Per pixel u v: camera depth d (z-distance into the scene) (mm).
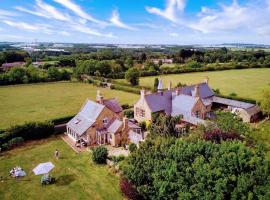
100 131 48844
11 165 39625
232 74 140375
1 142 46406
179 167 25219
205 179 22766
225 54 193375
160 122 43719
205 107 59812
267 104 59219
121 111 57594
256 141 34250
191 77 131375
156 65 152625
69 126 52594
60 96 92875
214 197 21688
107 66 135375
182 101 58875
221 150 25328
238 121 38875
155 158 27469
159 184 24562
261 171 22188
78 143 48344
